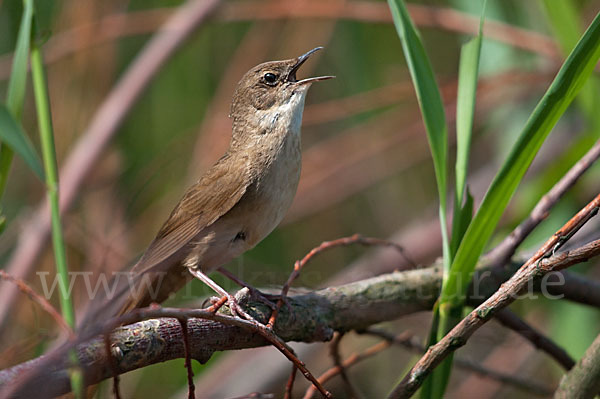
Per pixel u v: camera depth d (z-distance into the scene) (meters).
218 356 10.75
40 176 4.78
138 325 5.21
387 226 12.63
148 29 11.38
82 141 10.52
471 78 5.98
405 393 5.08
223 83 11.52
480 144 13.24
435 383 5.71
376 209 12.72
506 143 11.74
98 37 11.07
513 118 11.63
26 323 9.20
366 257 12.11
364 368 10.76
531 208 9.20
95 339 4.93
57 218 4.89
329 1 11.27
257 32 11.76
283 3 11.24
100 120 10.53
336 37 12.00
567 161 9.14
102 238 10.47
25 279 9.39
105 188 11.05
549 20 8.30
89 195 10.98
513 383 7.93
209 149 11.24
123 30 11.27
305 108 11.76
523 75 10.88
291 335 6.27
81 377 4.39
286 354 5.00
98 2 11.16
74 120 10.97
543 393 7.89
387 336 7.25
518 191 11.16
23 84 5.46
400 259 11.84
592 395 5.48
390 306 6.65
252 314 6.10
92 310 5.84
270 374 10.24
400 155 12.73
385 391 10.59
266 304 6.20
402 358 10.78
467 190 5.92
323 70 12.11
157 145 11.42
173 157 11.38
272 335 4.97
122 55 12.12
